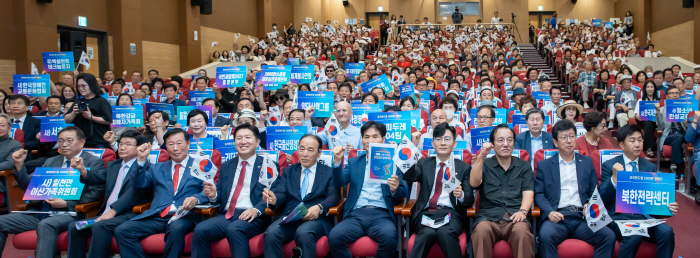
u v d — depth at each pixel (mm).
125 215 4082
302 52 16906
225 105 8359
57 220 3982
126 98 7270
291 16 25203
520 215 3568
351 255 3719
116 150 5473
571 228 3633
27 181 4414
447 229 3518
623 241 3439
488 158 3982
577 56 15516
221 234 3828
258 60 16969
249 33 20906
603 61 13969
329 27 23625
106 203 4227
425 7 26156
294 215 3609
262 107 7453
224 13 18734
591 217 3418
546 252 3510
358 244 3727
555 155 3910
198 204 3998
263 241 3773
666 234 3354
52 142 6086
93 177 4262
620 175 3402
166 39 15469
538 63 17703
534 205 3836
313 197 4012
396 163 3586
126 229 3822
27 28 10742
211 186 3938
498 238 3604
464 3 25828
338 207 3943
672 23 18703
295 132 4879
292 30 23078
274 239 3654
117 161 4359
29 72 10750
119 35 13281
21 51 10734
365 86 8008
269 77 7613
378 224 3768
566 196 3787
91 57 12711
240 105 6293
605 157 4020
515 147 4949
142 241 3918
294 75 7719
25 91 6848
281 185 4074
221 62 16578
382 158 3607
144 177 4086
